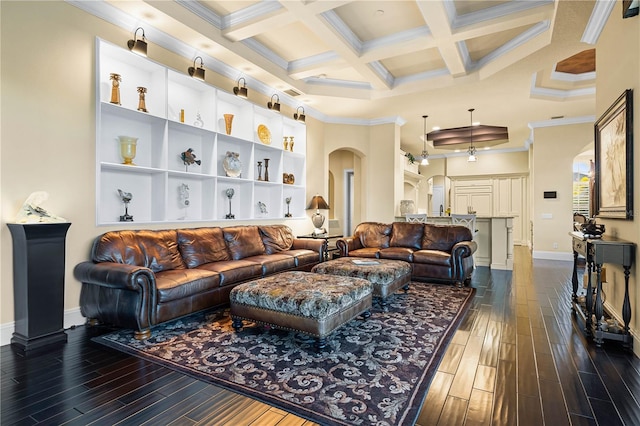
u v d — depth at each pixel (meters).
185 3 3.41
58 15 2.83
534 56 4.10
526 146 9.61
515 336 2.75
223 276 3.36
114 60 3.40
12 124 2.57
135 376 2.07
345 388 1.93
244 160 4.88
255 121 5.18
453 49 4.13
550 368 2.20
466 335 2.77
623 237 2.80
